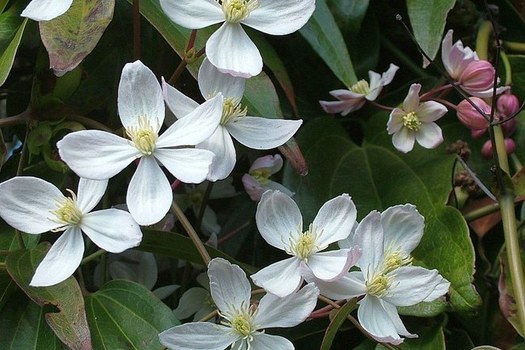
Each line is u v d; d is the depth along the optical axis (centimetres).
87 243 51
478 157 55
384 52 58
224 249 54
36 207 44
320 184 53
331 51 52
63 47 44
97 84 51
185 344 43
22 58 53
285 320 44
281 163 52
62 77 48
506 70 56
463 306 48
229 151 45
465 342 50
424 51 52
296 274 45
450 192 51
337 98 53
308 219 52
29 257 46
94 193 44
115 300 47
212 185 52
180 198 54
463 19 57
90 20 45
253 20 46
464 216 52
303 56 56
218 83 46
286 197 45
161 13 48
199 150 44
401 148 52
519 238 52
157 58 52
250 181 51
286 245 45
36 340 46
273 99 48
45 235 50
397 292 45
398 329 45
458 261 49
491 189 51
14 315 47
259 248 53
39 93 48
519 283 48
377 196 53
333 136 55
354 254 42
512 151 54
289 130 46
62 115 48
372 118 56
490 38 57
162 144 44
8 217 44
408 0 52
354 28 55
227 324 44
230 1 46
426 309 48
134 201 43
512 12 58
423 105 52
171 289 52
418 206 52
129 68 44
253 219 54
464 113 52
